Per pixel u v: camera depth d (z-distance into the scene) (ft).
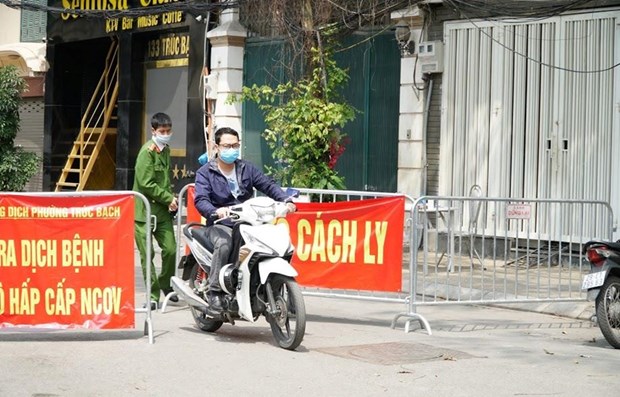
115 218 51.78
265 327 58.29
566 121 84.79
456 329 59.67
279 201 54.44
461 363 48.49
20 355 48.49
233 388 42.63
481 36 90.17
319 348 51.78
